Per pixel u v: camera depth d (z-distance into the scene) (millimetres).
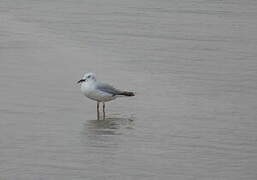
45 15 27844
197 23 27078
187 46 24031
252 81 20344
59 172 13492
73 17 27656
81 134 15789
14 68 21016
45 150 14719
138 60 22266
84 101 18281
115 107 17906
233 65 21969
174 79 20391
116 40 24609
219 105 18109
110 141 15359
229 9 29359
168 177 13305
